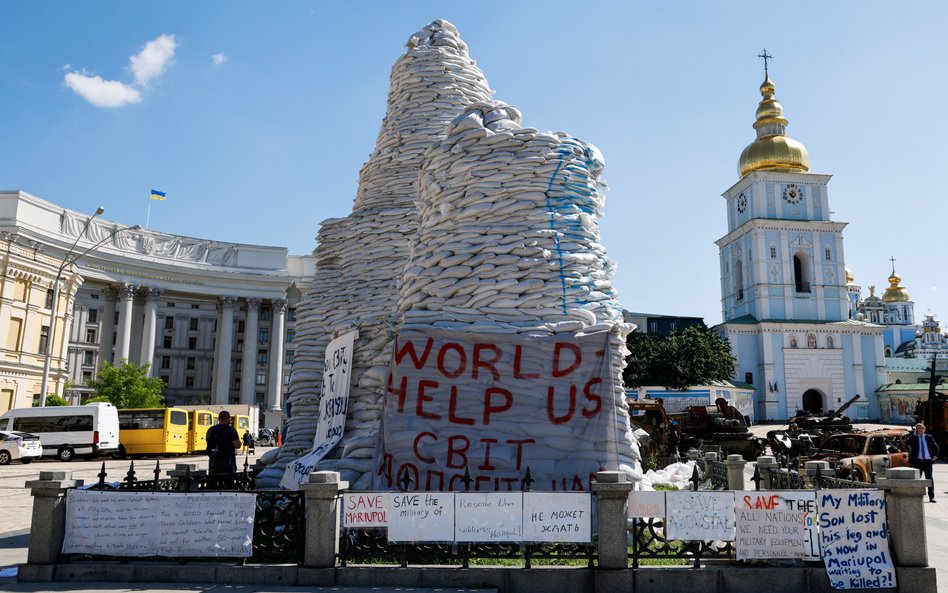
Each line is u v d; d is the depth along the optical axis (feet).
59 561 23.04
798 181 206.39
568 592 21.06
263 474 36.68
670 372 160.04
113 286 211.20
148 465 89.51
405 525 21.74
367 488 28.27
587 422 26.91
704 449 82.94
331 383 35.14
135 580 22.43
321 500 22.20
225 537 22.74
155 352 263.08
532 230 29.22
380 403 31.89
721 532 21.16
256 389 268.21
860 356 197.26
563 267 28.99
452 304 29.04
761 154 208.74
